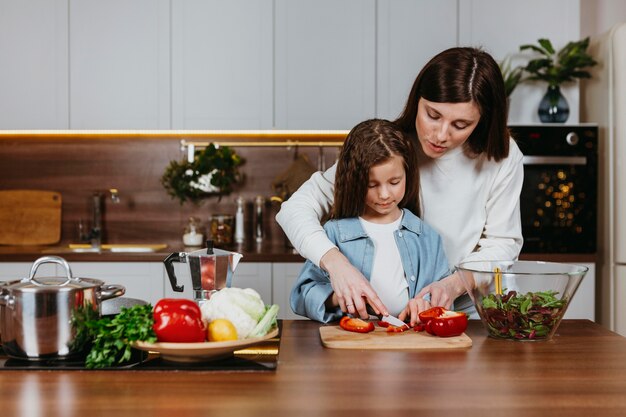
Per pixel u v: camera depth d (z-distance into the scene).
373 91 3.73
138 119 3.74
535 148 3.52
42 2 3.71
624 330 3.52
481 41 3.71
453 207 2.07
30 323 1.40
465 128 1.84
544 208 3.55
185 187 3.87
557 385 1.28
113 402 1.18
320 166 4.06
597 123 3.66
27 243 4.05
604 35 3.60
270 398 1.20
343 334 1.62
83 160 4.08
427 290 1.78
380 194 1.83
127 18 3.72
